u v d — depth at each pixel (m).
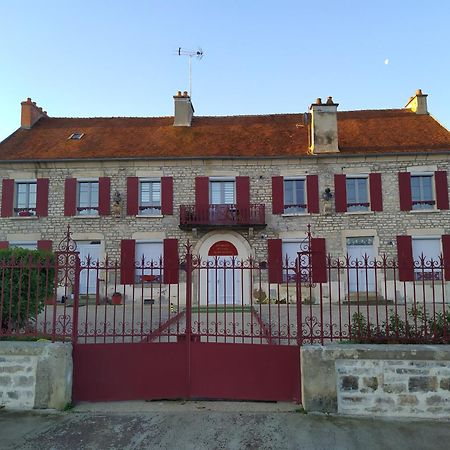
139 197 18.06
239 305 15.98
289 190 18.17
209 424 4.87
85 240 17.66
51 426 4.83
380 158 17.69
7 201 17.73
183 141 19.28
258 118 21.91
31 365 5.41
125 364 5.76
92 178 18.02
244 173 18.05
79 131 20.50
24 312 6.61
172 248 17.50
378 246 17.25
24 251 6.96
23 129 20.45
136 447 4.34
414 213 17.34
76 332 5.77
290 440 4.47
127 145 19.00
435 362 5.05
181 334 5.91
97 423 4.92
